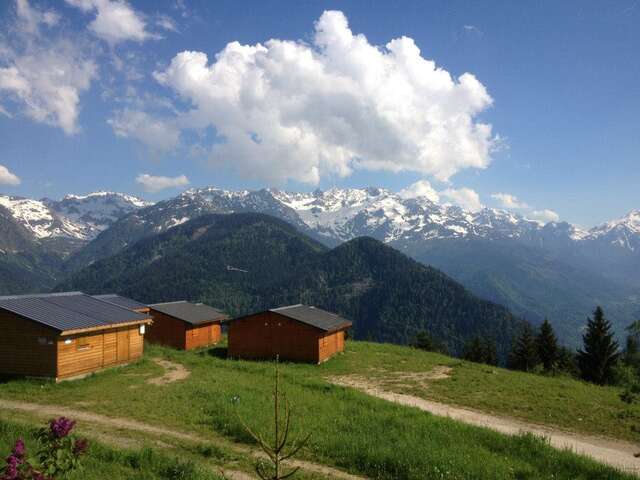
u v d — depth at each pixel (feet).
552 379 124.98
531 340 291.17
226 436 56.59
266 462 47.37
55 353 91.20
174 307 171.12
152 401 73.10
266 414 64.13
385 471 45.83
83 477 38.50
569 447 65.21
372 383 107.76
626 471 54.24
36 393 79.56
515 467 48.03
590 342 241.35
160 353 131.03
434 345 343.46
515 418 80.89
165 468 42.47
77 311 105.81
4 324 93.81
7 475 22.72
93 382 90.48
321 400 75.92
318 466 47.16
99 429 58.23
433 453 49.01
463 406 87.86
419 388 102.37
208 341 172.86
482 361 338.34
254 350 142.92
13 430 51.52
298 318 140.15
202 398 74.90
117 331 109.19
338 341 156.04
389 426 61.00
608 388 118.32
